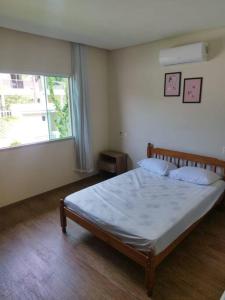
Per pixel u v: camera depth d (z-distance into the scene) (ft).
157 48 11.80
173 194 8.84
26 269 7.04
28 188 11.88
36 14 8.13
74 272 6.88
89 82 13.60
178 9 7.72
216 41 9.76
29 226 9.41
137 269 6.97
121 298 5.98
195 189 9.27
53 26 9.48
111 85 14.62
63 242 8.34
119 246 6.73
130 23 9.09
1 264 7.27
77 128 13.34
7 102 10.65
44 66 11.44
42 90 11.92
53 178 12.98
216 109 10.27
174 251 7.77
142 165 12.19
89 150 13.85
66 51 12.23
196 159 11.12
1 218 10.03
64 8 7.61
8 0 6.96
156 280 6.54
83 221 7.86
